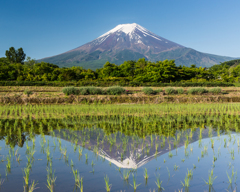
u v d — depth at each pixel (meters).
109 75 80.81
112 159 6.06
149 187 4.49
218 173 5.27
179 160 6.11
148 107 17.83
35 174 5.09
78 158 6.14
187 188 4.46
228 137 8.76
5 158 6.12
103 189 4.36
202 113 15.25
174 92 26.42
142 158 6.18
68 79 59.44
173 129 10.11
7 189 4.31
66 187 4.43
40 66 67.50
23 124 10.73
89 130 9.61
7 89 26.39
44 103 19.47
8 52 125.12
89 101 20.72
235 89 33.16
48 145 7.31
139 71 72.81
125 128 10.15
